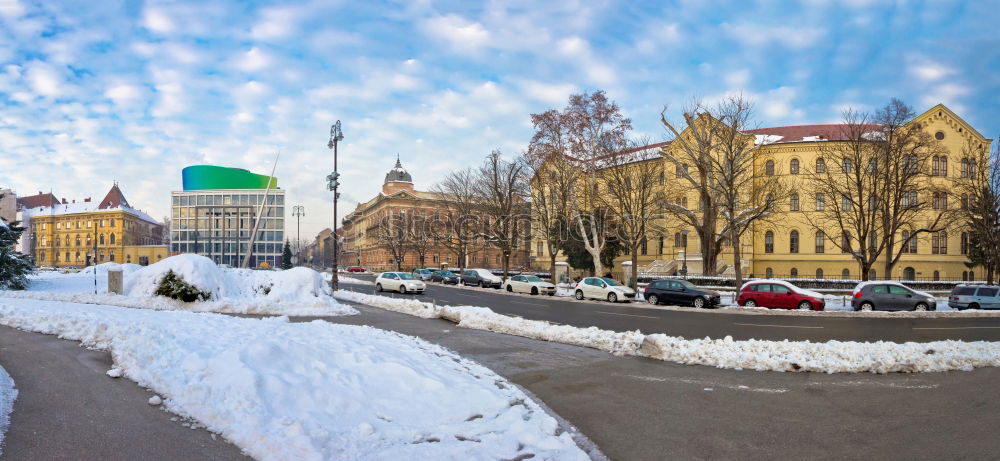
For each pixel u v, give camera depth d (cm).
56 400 633
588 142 3844
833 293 3406
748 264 5419
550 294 3497
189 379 674
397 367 764
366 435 543
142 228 12069
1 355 879
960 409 712
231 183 11088
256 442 506
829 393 806
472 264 8806
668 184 4775
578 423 664
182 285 1939
